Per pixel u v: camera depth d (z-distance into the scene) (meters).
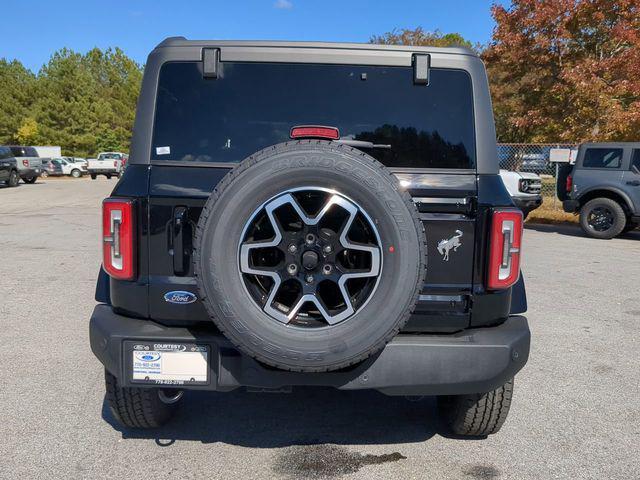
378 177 2.42
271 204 2.42
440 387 2.68
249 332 2.41
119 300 2.79
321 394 4.04
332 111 2.94
